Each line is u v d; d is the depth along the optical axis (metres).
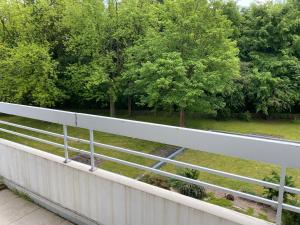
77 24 10.85
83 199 2.67
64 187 2.82
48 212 3.05
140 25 10.88
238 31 13.32
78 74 10.98
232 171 6.46
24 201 3.28
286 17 13.22
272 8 13.51
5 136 9.74
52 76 11.05
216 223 1.85
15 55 10.01
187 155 7.71
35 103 11.82
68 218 2.87
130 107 13.52
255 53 13.27
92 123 2.47
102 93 11.62
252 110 13.16
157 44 9.48
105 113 14.12
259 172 6.33
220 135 1.76
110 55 10.82
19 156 3.28
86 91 11.49
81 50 11.20
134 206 2.27
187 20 8.89
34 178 3.15
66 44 11.45
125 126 2.23
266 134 10.11
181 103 8.88
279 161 1.58
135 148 8.49
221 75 9.16
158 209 2.12
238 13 13.48
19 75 10.68
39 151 3.16
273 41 13.29
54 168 2.87
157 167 6.66
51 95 11.12
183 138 1.93
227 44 9.27
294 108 13.06
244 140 1.67
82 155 7.33
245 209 4.43
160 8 9.80
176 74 8.63
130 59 10.27
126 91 10.91
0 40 11.49
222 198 4.82
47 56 10.46
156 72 8.88
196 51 9.16
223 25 9.38
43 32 11.90
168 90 9.16
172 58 8.66
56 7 12.16
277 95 12.27
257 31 13.41
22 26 11.38
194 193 4.64
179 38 9.27
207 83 8.75
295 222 3.60
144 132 2.12
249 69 12.73
